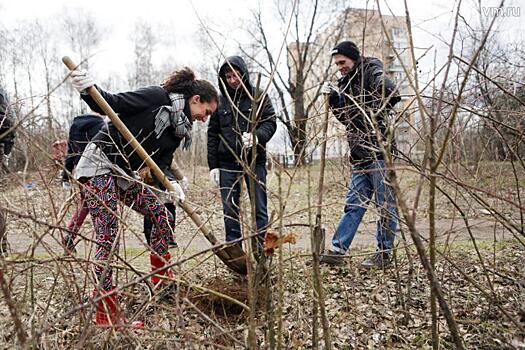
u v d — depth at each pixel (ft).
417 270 10.18
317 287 5.75
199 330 7.29
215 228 18.94
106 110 8.55
